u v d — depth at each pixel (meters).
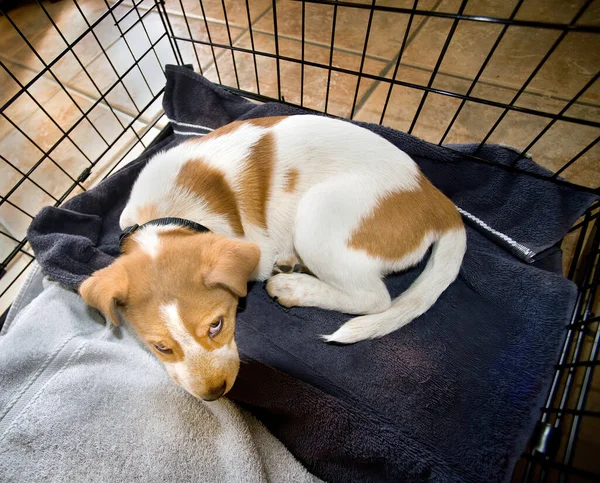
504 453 0.32
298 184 0.37
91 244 0.42
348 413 0.33
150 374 0.35
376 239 0.35
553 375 0.35
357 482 0.33
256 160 0.37
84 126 0.61
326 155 0.37
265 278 0.42
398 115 0.60
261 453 0.34
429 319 0.40
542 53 0.64
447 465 0.32
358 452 0.33
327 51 0.68
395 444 0.32
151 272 0.29
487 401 0.35
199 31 0.73
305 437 0.34
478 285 0.41
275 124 0.39
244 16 0.75
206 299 0.29
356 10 0.73
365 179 0.36
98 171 0.57
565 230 0.41
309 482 0.33
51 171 0.57
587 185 0.50
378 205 0.35
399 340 0.38
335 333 0.36
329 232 0.35
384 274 0.38
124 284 0.28
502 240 0.43
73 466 0.30
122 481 0.30
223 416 0.33
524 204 0.42
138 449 0.31
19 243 0.44
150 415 0.33
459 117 0.59
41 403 0.32
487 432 0.33
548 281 0.38
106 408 0.33
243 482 0.30
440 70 0.64
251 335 0.40
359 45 0.68
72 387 0.33
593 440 0.35
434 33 0.69
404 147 0.46
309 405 0.34
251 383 0.36
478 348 0.38
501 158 0.43
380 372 0.37
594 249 0.41
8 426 0.31
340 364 0.37
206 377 0.29
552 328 0.36
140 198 0.37
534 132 0.56
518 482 0.35
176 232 0.33
